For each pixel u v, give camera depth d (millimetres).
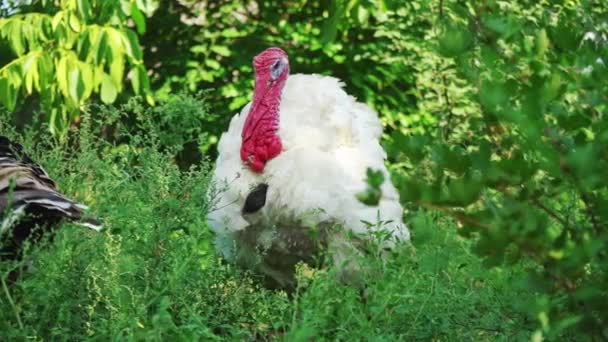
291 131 11359
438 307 8875
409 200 5738
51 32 15469
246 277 10492
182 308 8602
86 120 11586
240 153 11492
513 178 5695
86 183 10977
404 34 20312
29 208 8375
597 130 5676
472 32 5871
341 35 21625
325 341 8039
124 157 10789
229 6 21781
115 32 15180
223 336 9141
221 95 20938
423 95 20844
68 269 8359
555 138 5613
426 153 5824
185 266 8633
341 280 10820
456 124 16859
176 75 21391
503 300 8562
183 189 10000
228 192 11250
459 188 5641
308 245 11234
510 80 5656
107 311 8172
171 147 10844
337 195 10945
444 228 9297
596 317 6074
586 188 5629
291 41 21891
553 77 5586
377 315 8117
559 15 6426
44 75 15086
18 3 17906
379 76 21562
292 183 11008
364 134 12070
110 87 15211
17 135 11969
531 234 5711
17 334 7547
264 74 11625
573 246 5723
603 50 5902
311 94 11797
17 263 7762
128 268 8469
